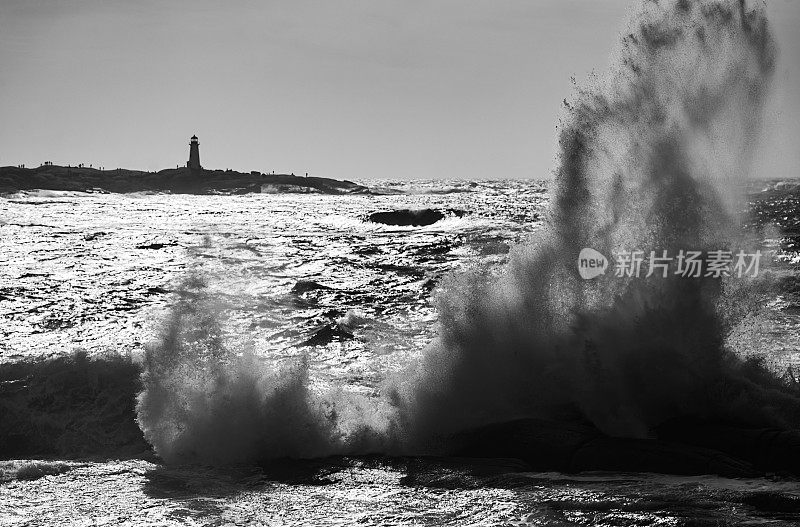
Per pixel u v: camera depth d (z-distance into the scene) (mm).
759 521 15453
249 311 43125
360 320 43500
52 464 21062
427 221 141875
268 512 17250
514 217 148000
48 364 27203
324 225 137750
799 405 21094
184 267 74000
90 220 147500
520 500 17312
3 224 133125
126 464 21266
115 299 55469
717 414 21141
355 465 20578
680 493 17156
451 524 16172
